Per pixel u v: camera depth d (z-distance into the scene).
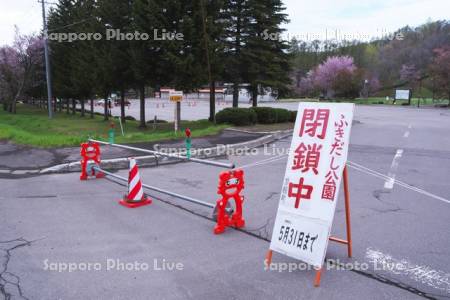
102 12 21.58
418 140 15.90
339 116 4.16
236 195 5.59
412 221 5.86
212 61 18.16
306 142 4.35
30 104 72.81
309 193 4.23
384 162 10.98
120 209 6.56
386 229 5.52
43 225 5.75
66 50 35.69
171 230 5.55
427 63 77.31
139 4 17.78
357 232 5.41
